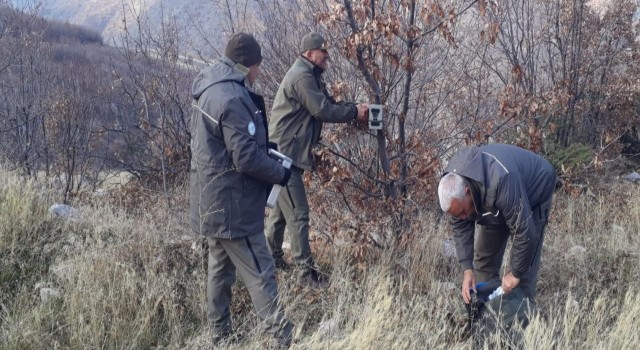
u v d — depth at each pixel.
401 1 4.69
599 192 7.09
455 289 4.45
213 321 3.82
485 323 3.87
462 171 3.61
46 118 7.87
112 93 8.91
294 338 3.59
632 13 9.83
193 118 3.62
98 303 3.87
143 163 8.41
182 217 5.90
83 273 4.18
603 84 9.72
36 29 9.43
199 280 4.29
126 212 6.28
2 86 8.26
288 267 4.88
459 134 5.29
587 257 5.20
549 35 8.99
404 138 5.02
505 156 3.68
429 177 4.83
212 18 8.95
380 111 4.60
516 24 8.62
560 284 4.86
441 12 4.60
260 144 3.60
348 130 4.87
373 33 4.43
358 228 4.77
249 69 3.61
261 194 3.61
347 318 4.03
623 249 5.33
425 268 4.61
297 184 4.56
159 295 4.12
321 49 4.45
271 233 4.80
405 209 4.93
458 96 5.48
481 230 4.25
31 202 5.37
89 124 8.05
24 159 7.61
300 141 4.54
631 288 4.51
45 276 4.46
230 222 3.53
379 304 3.86
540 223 4.00
